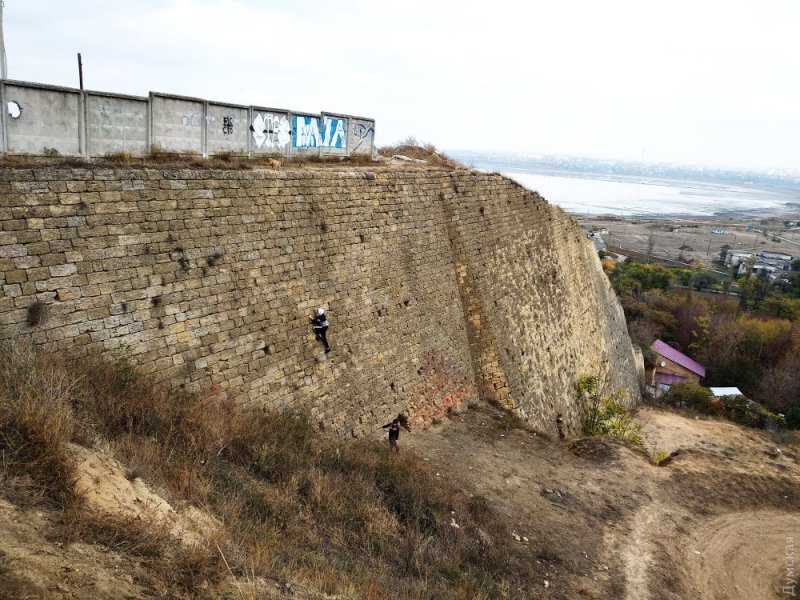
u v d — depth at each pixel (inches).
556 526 572.4
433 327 785.6
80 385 364.5
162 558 260.7
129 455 335.3
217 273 508.4
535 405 950.4
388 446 631.8
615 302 1658.5
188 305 482.9
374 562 386.9
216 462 402.9
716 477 771.4
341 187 658.2
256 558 299.1
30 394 301.3
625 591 490.6
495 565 468.4
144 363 447.8
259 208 553.0
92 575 227.3
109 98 463.2
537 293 1077.8
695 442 1153.4
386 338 700.0
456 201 872.3
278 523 375.2
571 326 1218.6
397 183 754.2
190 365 480.4
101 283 423.2
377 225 708.7
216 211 510.3
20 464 264.8
